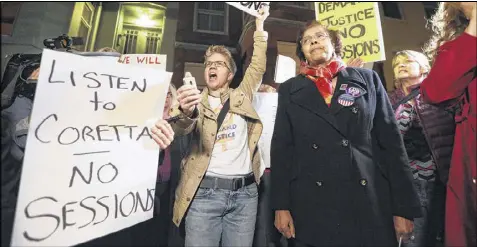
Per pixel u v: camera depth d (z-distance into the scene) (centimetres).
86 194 91
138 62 215
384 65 673
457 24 113
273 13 679
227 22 817
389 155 112
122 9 723
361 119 113
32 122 84
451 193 98
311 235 109
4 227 93
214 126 148
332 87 126
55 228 84
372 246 101
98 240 136
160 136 108
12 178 100
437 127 135
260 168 164
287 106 132
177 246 190
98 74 100
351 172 109
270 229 201
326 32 139
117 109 102
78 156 92
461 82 90
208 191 140
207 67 165
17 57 134
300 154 120
